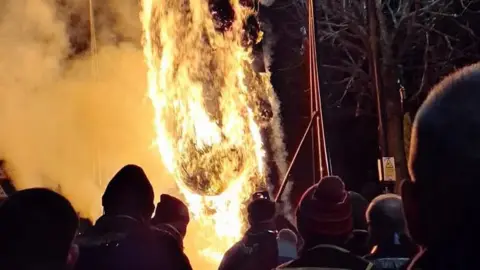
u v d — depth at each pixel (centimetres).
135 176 348
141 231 339
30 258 245
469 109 135
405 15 1783
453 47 2050
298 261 288
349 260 283
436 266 135
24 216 247
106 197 350
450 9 2003
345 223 290
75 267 332
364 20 1777
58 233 250
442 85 143
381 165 1196
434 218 135
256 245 452
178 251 343
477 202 132
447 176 134
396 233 333
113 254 330
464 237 132
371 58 1719
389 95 1620
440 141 135
